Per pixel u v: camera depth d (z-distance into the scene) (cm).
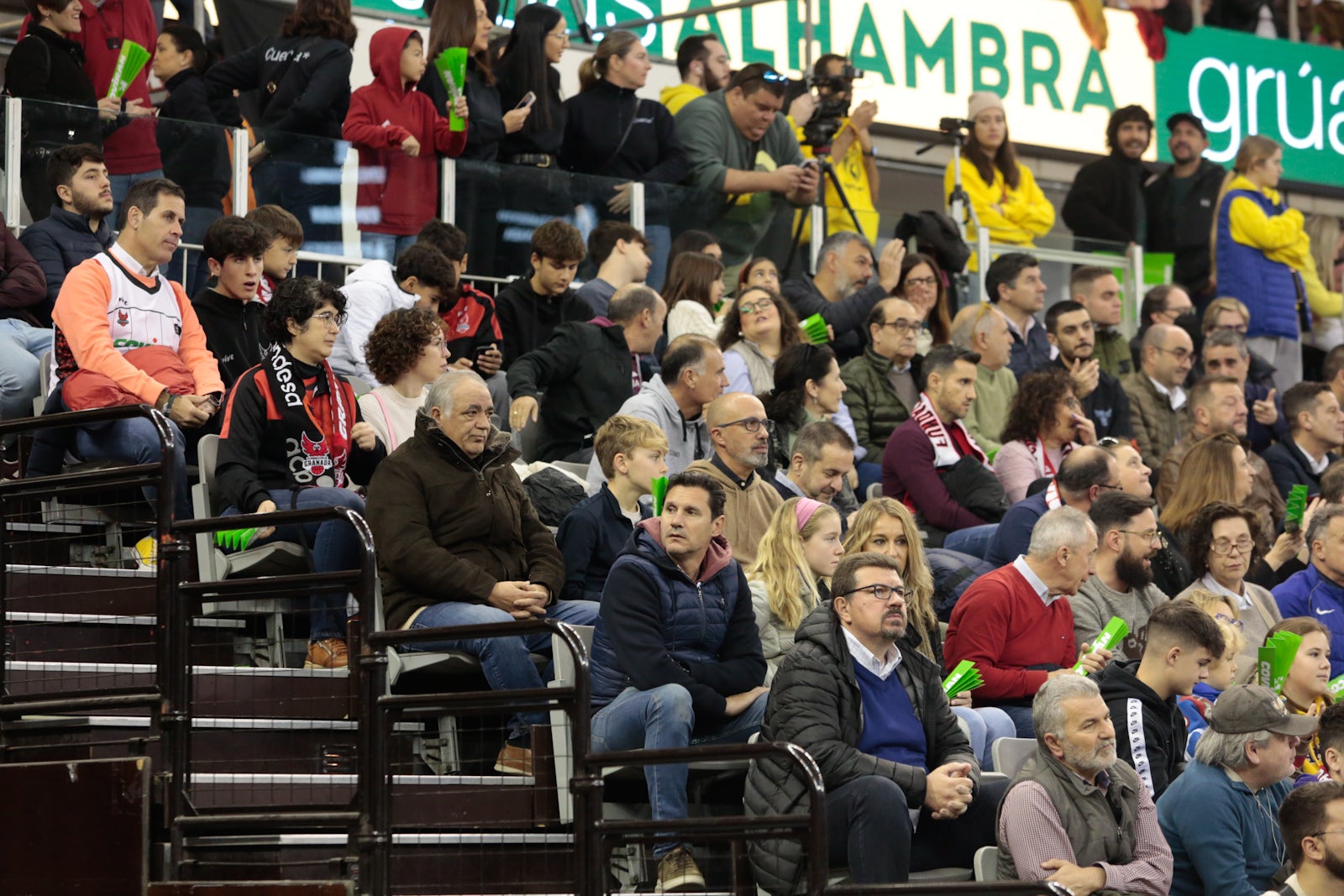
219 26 1895
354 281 1477
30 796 1000
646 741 1009
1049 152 2459
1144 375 1839
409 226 1633
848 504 1421
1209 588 1363
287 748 1027
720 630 1066
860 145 1983
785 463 1462
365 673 952
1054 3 2469
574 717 919
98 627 1114
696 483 1056
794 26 2233
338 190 1598
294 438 1153
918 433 1502
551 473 1298
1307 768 1195
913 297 1803
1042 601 1214
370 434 1173
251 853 973
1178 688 1127
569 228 1576
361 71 1914
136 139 1495
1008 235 1977
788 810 983
